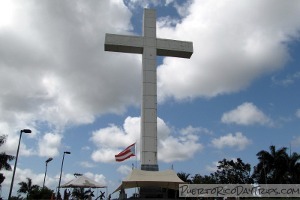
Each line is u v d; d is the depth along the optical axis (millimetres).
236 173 67438
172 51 27766
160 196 23109
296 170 59250
